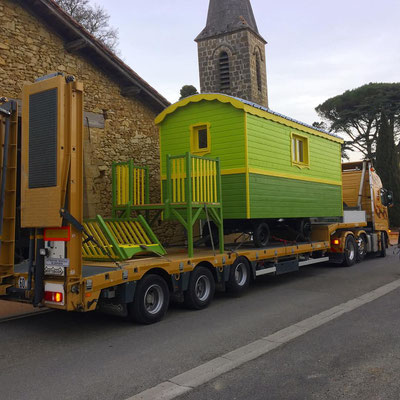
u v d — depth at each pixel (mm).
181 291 6906
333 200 12281
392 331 5664
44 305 5602
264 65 26984
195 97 9406
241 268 8344
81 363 4664
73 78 5473
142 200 9391
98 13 28906
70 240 5395
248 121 8852
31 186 5656
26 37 9875
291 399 3637
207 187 7961
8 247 6266
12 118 6426
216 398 3689
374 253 15758
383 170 30812
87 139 11000
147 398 3719
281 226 10945
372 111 38156
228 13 26297
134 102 12547
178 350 5043
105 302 6082
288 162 10234
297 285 9562
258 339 5422
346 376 4125
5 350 5215
